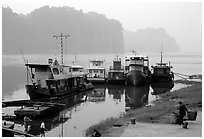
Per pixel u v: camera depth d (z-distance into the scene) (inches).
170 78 3223.4
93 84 3080.7
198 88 2126.0
